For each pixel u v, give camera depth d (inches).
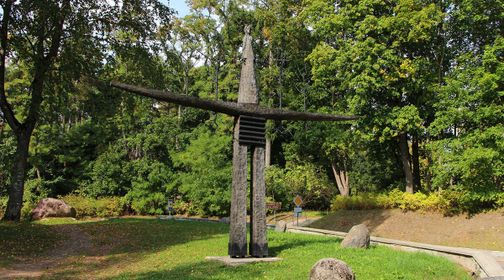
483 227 753.0
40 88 761.6
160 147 1467.8
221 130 1391.5
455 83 786.8
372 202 1015.0
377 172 1337.4
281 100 1376.7
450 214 846.5
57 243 636.7
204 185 1226.0
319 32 1013.2
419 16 847.1
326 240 609.3
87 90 872.3
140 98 963.3
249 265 421.1
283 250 507.5
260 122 477.4
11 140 1322.6
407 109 903.7
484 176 773.3
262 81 1378.0
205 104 450.3
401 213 931.3
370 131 968.9
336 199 1142.3
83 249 600.4
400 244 559.8
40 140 1327.5
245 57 490.0
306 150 1397.6
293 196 1258.6
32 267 479.5
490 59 746.8
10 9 677.3
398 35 895.7
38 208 1010.1
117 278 397.7
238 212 457.7
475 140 764.0
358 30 919.0
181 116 1603.1
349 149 1164.5
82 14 734.5
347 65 952.3
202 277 367.2
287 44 1405.0
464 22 847.7
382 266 413.7
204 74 1614.2
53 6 664.4
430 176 1022.4
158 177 1344.7
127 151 1497.3
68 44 749.9
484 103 768.3
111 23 800.3
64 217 1011.9
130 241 654.5
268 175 1258.0
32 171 1357.0
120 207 1344.7
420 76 908.6
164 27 836.6
